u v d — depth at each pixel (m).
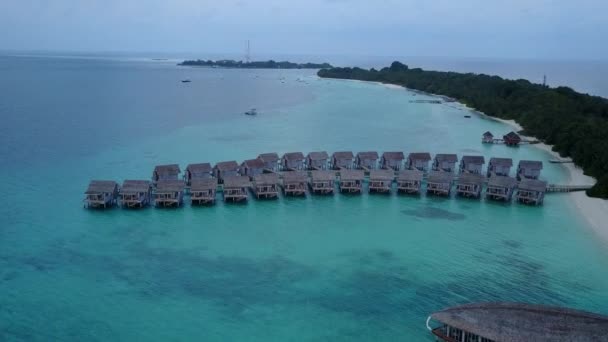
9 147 82.06
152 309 36.19
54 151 80.38
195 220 53.00
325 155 72.06
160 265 42.81
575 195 62.62
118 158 77.12
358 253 45.91
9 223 51.03
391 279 41.09
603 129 82.50
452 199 61.22
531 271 42.78
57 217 52.91
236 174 63.47
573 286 40.19
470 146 92.00
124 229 50.28
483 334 29.66
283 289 39.28
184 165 74.44
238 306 36.78
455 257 45.34
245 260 44.09
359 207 57.94
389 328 34.34
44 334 33.03
